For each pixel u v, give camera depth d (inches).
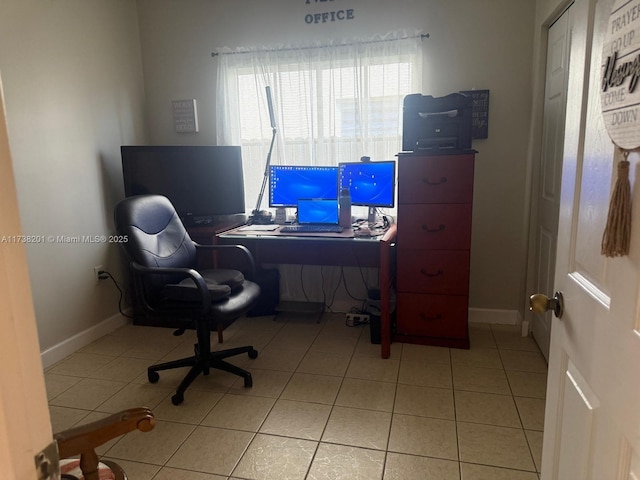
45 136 104.9
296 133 129.8
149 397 92.0
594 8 34.4
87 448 36.1
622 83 27.1
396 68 120.0
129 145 133.5
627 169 27.0
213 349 113.8
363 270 135.2
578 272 37.7
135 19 135.6
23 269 18.5
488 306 125.9
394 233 108.0
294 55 126.0
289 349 112.9
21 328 18.4
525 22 111.4
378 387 93.4
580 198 37.1
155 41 136.3
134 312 131.6
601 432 31.7
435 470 68.8
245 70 131.1
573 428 37.7
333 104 125.6
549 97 103.3
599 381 32.1
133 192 126.7
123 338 122.5
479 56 115.3
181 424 82.2
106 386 96.7
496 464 69.7
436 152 102.9
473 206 121.6
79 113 114.9
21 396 18.5
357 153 126.0
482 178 120.0
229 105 132.7
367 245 127.0
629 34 26.2
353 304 137.6
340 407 86.5
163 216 98.3
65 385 97.3
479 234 122.6
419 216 106.7
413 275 109.8
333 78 124.6
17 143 98.0
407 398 88.9
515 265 121.8
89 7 117.3
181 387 89.7
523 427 78.7
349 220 115.2
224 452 74.3
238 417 84.0
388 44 119.3
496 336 116.8
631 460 27.2
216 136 137.3
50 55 105.7
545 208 105.5
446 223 105.5
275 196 125.0
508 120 116.0
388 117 122.3
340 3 121.4
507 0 111.6
